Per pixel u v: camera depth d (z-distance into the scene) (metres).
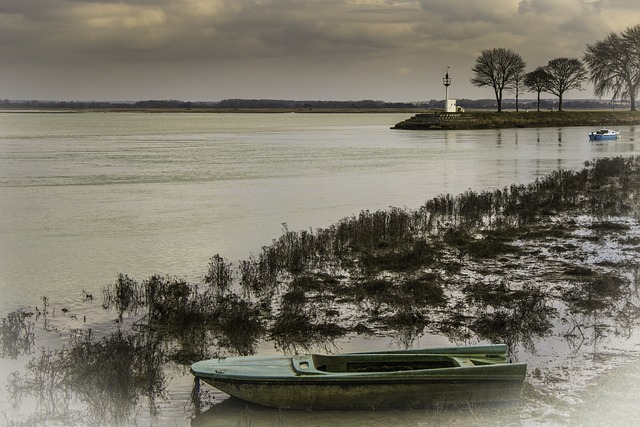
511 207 36.06
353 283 23.00
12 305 21.39
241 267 25.23
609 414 13.36
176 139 114.25
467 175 55.81
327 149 88.25
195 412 13.99
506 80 150.50
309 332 18.39
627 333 18.05
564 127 145.75
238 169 61.78
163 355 17.08
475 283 22.67
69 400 14.63
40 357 17.05
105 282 23.88
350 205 40.28
